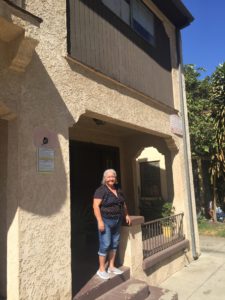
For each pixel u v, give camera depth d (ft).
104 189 15.87
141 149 31.17
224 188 42.37
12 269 11.66
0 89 11.82
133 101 20.36
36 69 13.43
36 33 12.04
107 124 25.40
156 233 23.72
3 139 12.96
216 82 40.88
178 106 27.32
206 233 35.76
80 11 17.22
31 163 12.51
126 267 17.39
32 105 12.97
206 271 23.12
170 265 22.21
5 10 10.89
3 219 12.98
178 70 28.35
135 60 21.89
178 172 26.25
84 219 22.31
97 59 17.89
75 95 15.46
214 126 40.19
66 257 13.34
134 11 23.09
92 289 14.29
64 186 13.79
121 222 16.46
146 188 39.88
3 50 12.12
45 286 12.30
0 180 13.07
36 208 12.42
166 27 27.50
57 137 13.89
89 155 27.94
